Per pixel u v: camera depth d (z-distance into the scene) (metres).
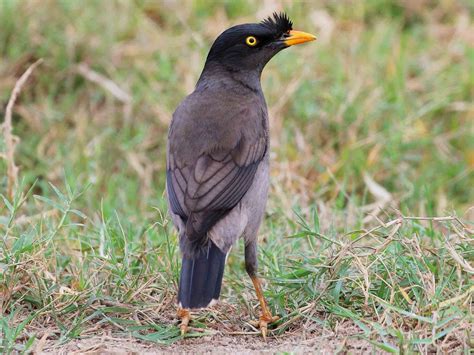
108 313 10.18
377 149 14.95
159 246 11.19
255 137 10.42
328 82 16.23
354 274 10.43
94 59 16.42
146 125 15.61
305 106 15.44
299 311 10.06
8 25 16.59
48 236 11.14
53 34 16.53
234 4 17.91
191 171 10.03
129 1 17.44
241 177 10.09
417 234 11.10
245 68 11.34
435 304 9.58
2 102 15.84
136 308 10.16
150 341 9.73
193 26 17.44
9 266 10.23
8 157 12.73
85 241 11.64
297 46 16.70
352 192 13.95
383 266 10.35
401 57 16.56
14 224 11.43
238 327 10.21
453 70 16.70
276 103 15.45
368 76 16.17
